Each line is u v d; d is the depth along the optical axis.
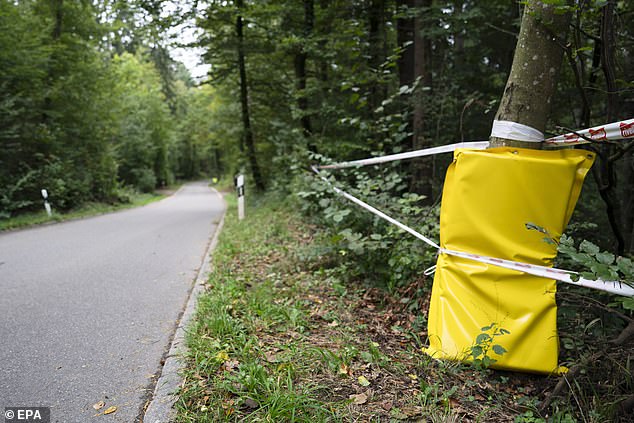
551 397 2.41
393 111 7.91
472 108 7.91
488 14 8.14
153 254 7.23
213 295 4.27
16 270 5.93
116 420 2.41
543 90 2.73
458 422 2.27
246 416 2.24
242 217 11.32
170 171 52.72
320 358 2.89
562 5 2.42
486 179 2.67
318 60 11.58
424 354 2.95
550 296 2.60
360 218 4.86
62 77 15.48
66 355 3.23
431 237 4.07
